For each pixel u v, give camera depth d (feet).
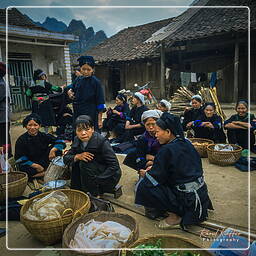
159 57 44.75
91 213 7.59
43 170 11.85
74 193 8.82
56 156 11.79
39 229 7.09
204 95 23.44
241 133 15.29
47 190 10.00
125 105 19.40
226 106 34.37
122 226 7.16
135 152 10.76
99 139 9.54
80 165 9.53
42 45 38.24
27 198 9.87
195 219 7.93
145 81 49.60
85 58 12.48
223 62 39.58
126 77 52.70
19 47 36.01
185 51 41.86
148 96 35.70
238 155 13.34
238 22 32.19
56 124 21.20
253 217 8.59
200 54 41.60
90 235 6.77
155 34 42.65
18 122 29.14
